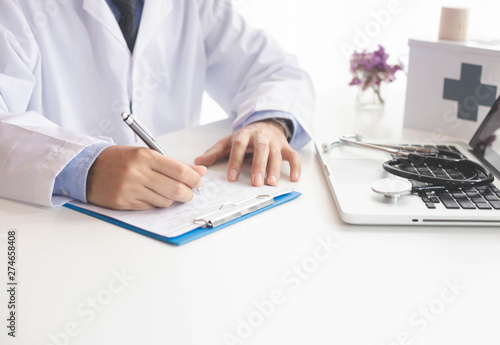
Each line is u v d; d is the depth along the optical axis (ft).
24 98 3.23
